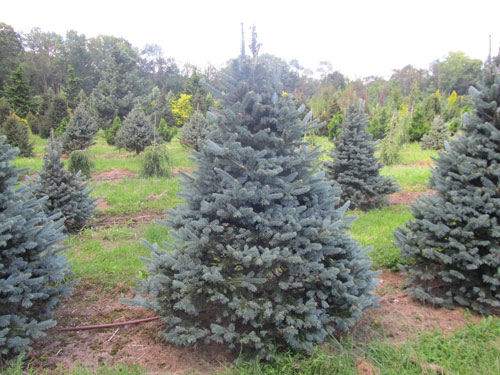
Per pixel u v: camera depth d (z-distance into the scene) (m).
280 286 3.21
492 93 4.46
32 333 3.07
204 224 3.23
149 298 4.47
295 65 51.47
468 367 3.15
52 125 23.89
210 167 3.48
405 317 4.21
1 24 48.72
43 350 3.46
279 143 3.52
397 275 5.36
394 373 3.02
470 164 4.44
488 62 4.62
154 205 8.80
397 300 4.64
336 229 3.37
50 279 3.44
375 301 3.90
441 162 4.79
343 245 3.67
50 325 3.15
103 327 3.88
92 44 60.28
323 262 3.61
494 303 4.04
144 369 3.20
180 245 3.62
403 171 13.45
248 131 3.41
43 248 3.53
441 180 4.71
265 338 3.25
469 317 4.19
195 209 3.57
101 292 4.67
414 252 4.61
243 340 3.09
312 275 3.34
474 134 4.62
